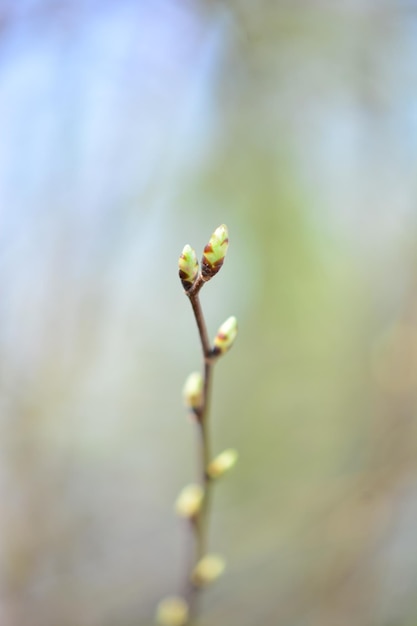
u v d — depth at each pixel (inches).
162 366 21.9
